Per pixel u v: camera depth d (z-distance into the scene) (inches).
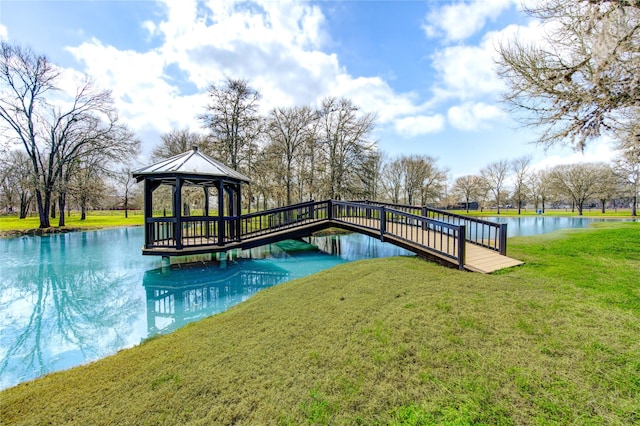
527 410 70.7
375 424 70.1
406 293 156.7
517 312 123.4
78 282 266.1
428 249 254.7
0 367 129.0
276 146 759.1
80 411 82.0
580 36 222.2
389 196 1346.0
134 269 307.0
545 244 320.5
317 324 127.4
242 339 119.5
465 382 81.9
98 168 724.7
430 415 71.1
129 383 93.7
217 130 668.7
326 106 763.4
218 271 300.4
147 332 165.2
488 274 192.7
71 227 669.3
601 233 413.4
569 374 82.6
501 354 93.7
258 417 74.9
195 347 115.3
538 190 1373.0
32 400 89.3
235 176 336.8
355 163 748.0
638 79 175.9
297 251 415.8
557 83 226.2
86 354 140.2
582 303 131.0
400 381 84.7
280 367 96.4
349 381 86.4
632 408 69.8
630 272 184.7
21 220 890.1
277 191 717.3
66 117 675.4
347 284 185.5
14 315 193.2
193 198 685.3
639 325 108.3
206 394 85.2
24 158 849.5
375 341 107.3
